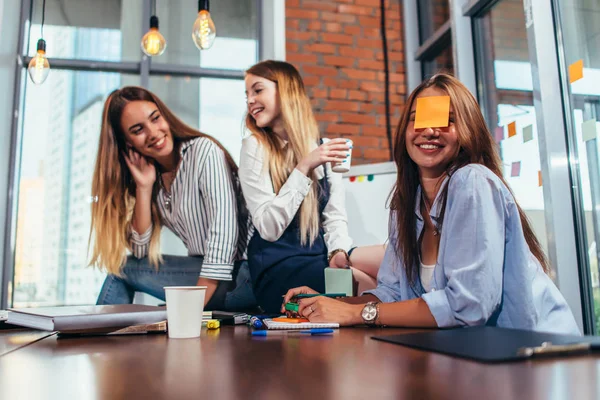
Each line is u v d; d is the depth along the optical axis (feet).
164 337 2.77
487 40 8.81
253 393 1.40
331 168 6.84
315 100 10.71
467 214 3.27
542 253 4.03
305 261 6.73
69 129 10.32
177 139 9.19
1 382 1.60
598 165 6.13
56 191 10.12
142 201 9.09
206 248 7.47
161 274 8.84
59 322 2.71
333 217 7.23
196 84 10.88
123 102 9.33
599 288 6.17
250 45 11.10
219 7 11.09
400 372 1.64
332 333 2.92
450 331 2.48
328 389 1.43
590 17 6.21
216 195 8.08
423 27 11.25
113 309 3.18
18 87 10.02
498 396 1.30
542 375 1.54
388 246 4.49
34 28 10.41
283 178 7.17
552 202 6.50
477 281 3.11
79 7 10.64
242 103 11.00
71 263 10.02
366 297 4.23
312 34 10.89
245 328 3.30
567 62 6.67
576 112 6.52
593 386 1.39
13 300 9.71
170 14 10.93
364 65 11.07
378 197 7.80
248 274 7.65
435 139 3.95
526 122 7.45
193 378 1.62
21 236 9.89
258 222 6.65
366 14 11.24
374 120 10.94
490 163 3.95
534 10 6.83
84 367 1.86
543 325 3.50
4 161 9.59
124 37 10.71
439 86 4.03
